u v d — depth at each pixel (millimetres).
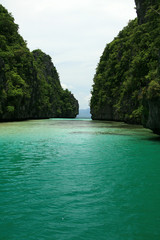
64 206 4527
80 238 3391
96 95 68062
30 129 25422
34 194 5172
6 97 44000
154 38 31578
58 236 3441
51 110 91375
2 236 3426
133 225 3801
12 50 54250
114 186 5809
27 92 54312
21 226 3729
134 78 34469
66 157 9570
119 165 8164
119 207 4512
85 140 15391
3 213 4191
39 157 9508
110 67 56688
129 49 45750
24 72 57062
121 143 13930
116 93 50938
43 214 4164
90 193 5277
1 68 43688
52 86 103562
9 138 16422
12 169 7449
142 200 4887
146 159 9203
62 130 24234
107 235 3484
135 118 34688
